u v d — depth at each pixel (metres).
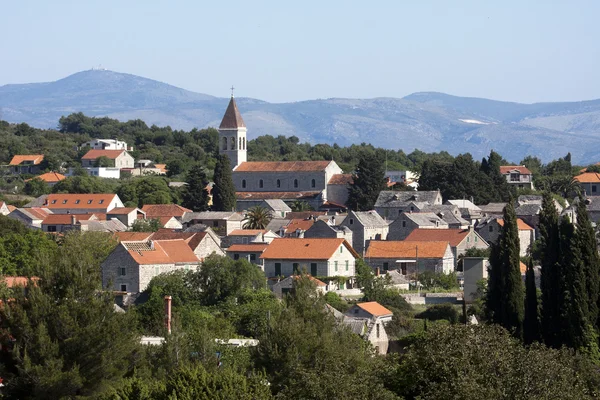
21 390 199.12
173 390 178.62
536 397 181.25
